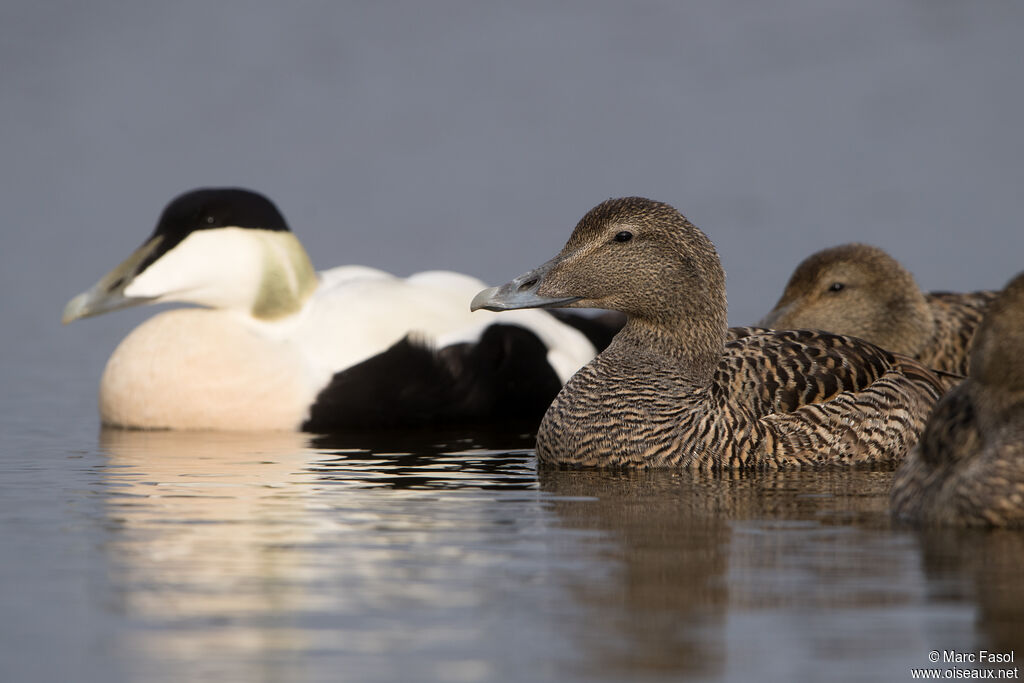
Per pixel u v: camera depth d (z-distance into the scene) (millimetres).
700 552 9727
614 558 9562
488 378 16359
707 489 11969
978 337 10242
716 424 12891
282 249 16344
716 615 8422
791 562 9445
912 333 16359
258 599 8672
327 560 9500
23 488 11938
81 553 9664
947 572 9180
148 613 8438
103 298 16031
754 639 8055
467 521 10680
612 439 13008
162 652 7863
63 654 7840
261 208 16375
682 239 13297
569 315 17812
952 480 10227
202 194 16266
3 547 9820
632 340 13383
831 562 9445
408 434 15453
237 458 13664
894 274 16375
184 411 15539
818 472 12773
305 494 11711
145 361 15594
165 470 12898
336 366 15914
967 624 8281
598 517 10820
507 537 10148
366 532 10281
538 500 11484
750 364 13242
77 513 10891
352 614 8414
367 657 7793
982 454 10141
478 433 15523
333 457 13758
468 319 16688
